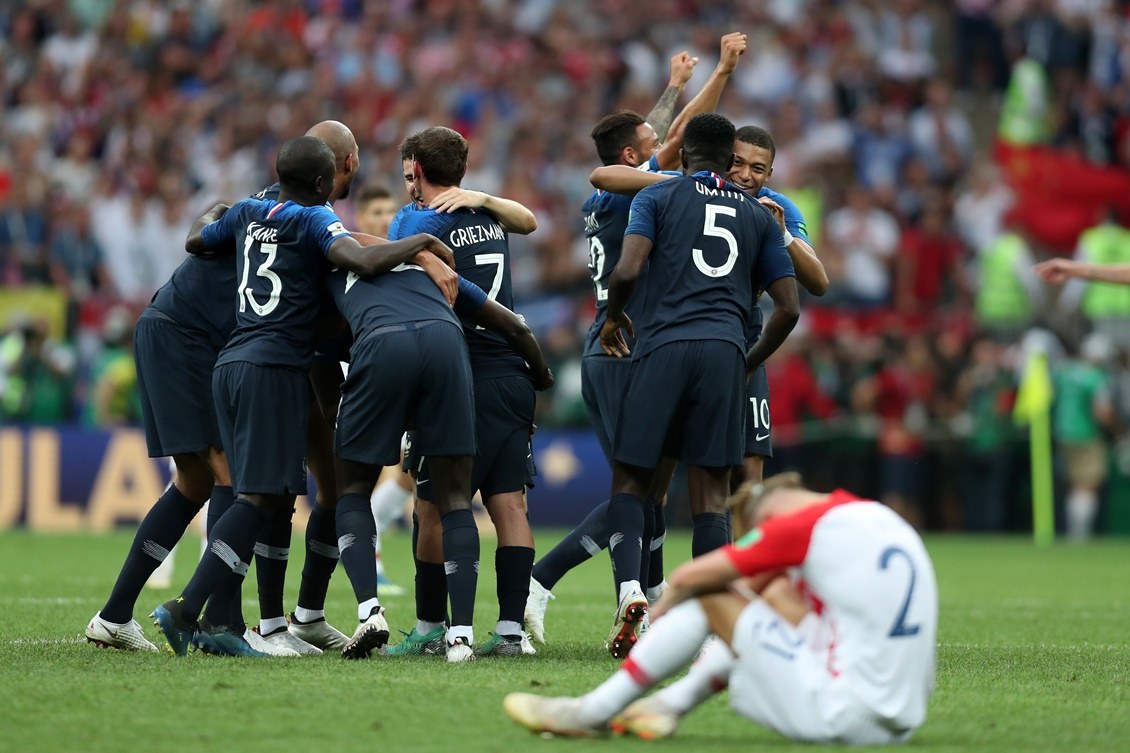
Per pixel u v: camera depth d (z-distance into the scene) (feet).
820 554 48.98
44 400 202.18
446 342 69.82
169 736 51.08
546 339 211.82
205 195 244.01
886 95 258.78
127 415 200.54
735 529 52.90
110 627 74.28
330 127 78.23
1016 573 148.66
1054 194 248.52
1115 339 225.35
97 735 51.11
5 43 282.15
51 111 268.62
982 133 276.62
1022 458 209.46
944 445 206.69
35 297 214.69
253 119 253.65
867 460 204.95
